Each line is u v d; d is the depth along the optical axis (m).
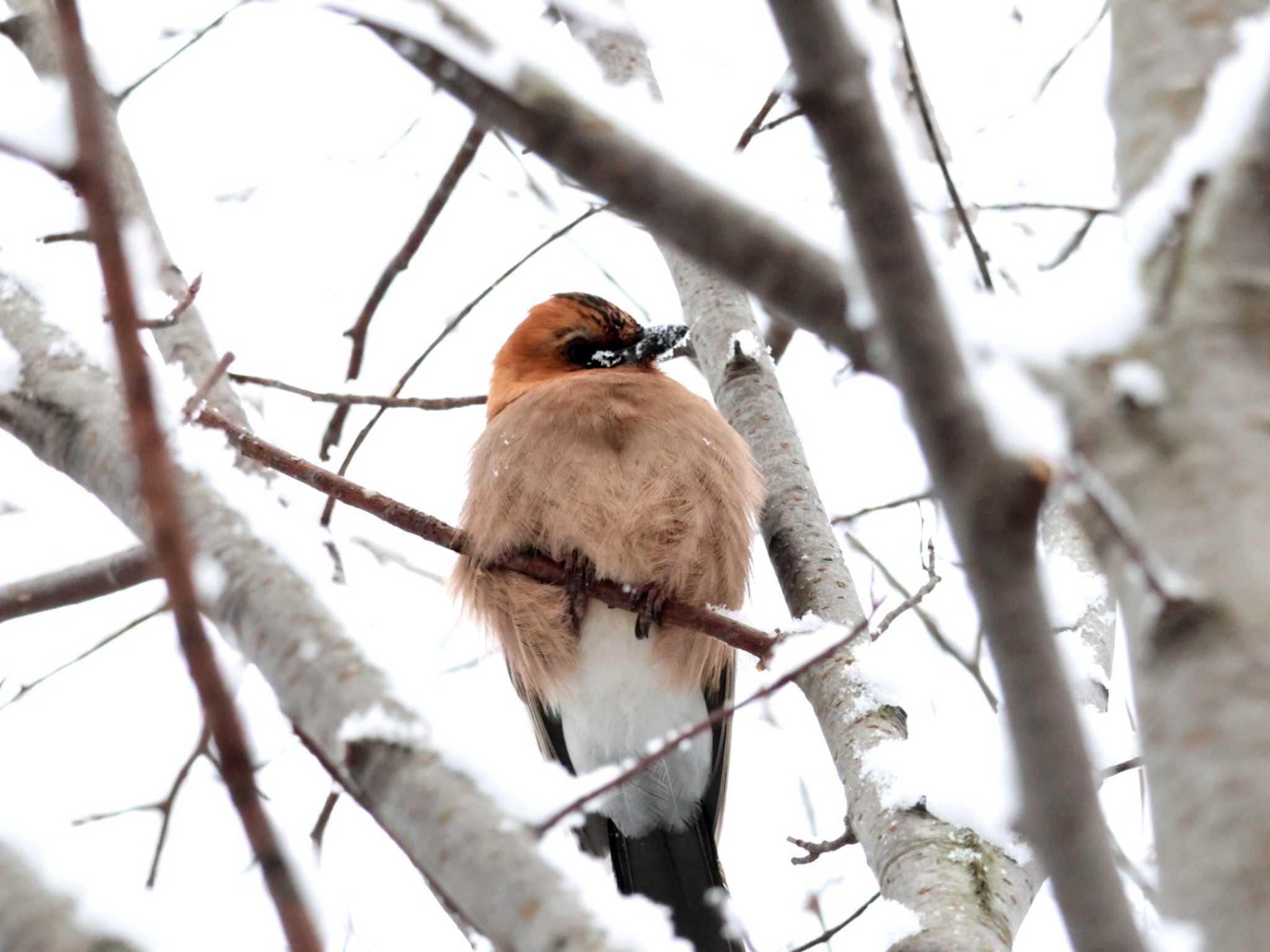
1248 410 3.05
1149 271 3.22
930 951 5.12
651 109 3.35
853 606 7.21
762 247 3.20
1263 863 2.67
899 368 2.87
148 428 3.32
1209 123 3.24
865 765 6.18
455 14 3.32
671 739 4.29
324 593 4.27
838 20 2.79
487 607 8.56
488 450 8.54
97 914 3.16
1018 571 2.86
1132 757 6.13
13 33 8.09
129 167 7.99
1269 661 2.82
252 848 3.10
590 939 3.36
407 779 3.76
